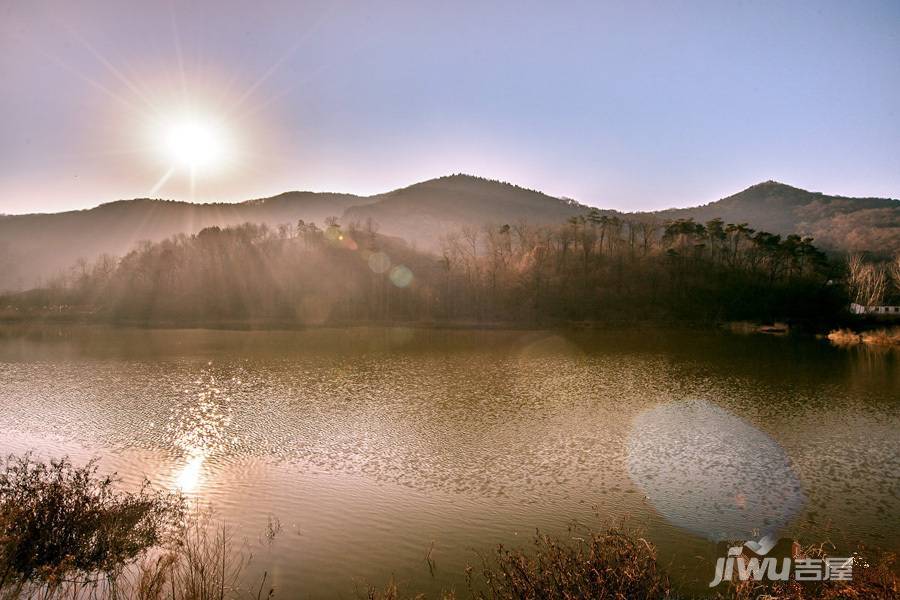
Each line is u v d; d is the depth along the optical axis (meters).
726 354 70.19
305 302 133.25
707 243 166.00
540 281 136.12
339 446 28.98
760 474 25.16
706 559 17.12
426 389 45.16
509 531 19.09
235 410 37.06
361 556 17.09
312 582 15.45
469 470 25.53
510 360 63.28
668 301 129.62
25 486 15.87
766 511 21.03
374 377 50.94
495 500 21.95
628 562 12.18
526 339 88.50
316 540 18.12
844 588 13.12
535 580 12.21
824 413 36.91
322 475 24.69
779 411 37.53
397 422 34.03
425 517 20.20
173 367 56.84
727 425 33.62
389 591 13.81
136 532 17.00
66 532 15.10
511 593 12.59
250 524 19.33
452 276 140.00
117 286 154.38
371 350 72.31
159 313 130.62
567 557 12.93
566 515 20.58
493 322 117.06
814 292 124.38
